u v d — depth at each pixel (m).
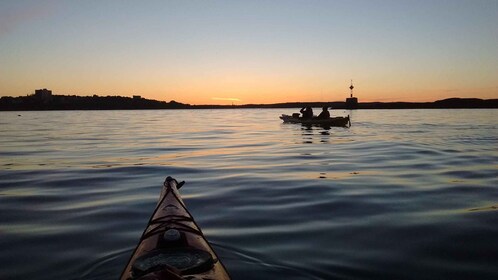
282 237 5.37
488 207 6.79
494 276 4.16
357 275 4.20
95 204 7.25
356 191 8.09
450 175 9.72
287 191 8.18
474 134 22.08
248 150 15.66
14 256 4.76
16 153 15.05
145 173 10.57
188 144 18.39
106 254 4.78
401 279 4.10
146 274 2.79
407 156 13.21
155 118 60.25
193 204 7.21
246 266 4.41
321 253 4.80
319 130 26.31
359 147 16.02
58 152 15.37
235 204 7.18
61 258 4.67
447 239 5.25
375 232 5.55
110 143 19.08
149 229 4.26
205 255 3.38
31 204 7.28
